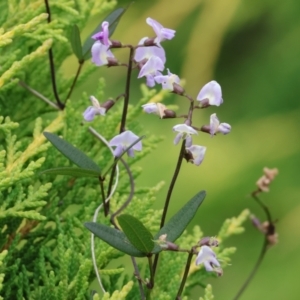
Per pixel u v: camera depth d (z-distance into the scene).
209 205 2.30
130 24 2.55
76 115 1.25
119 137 1.14
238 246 2.30
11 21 1.27
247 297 2.18
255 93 2.64
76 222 1.21
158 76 1.11
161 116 1.11
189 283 1.24
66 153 1.14
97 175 1.13
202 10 2.58
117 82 2.54
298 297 2.12
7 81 1.21
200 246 1.09
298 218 2.30
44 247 1.20
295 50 2.62
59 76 1.32
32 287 1.20
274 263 2.24
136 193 1.25
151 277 1.12
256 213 2.32
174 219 1.11
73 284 1.16
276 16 2.63
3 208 1.17
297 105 2.55
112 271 1.17
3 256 1.12
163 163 2.35
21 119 1.28
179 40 2.67
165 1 2.57
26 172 1.16
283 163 2.41
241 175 2.35
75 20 1.31
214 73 2.74
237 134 2.53
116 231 1.10
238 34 2.71
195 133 1.09
